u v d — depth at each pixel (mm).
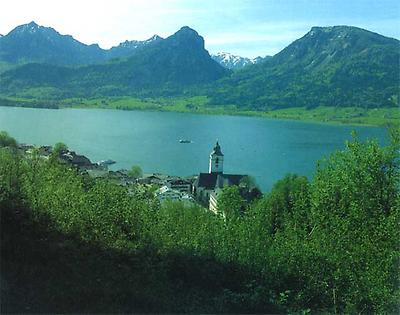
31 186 18609
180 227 18812
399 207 18500
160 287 14781
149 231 17438
